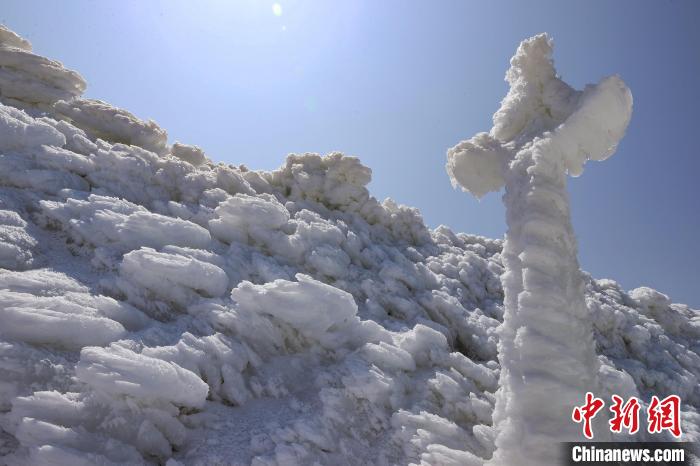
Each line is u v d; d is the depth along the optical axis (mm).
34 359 5055
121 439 4770
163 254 7793
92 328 5641
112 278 7402
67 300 6078
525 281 4664
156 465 4793
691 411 9289
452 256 15492
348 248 12672
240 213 10969
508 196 5203
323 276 11023
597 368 4672
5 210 8156
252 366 6914
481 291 13680
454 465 5332
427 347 8258
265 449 5234
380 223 16312
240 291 7512
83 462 4207
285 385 6816
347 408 6328
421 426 6141
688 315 17078
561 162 5016
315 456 5297
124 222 8711
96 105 14758
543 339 4422
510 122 5629
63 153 10516
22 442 4262
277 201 13469
